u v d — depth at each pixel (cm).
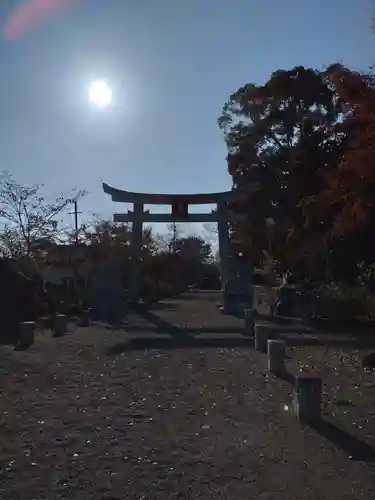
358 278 3728
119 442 838
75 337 2311
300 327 2597
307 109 4269
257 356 1759
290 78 4222
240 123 4631
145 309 4203
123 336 2333
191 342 2114
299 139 4328
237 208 4450
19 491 646
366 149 1510
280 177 4234
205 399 1134
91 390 1230
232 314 3650
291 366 1555
